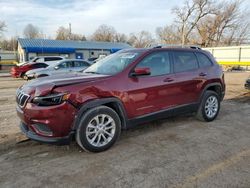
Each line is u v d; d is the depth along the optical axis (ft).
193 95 17.47
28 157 12.76
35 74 46.29
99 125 13.09
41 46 121.80
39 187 10.01
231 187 9.84
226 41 168.96
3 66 106.42
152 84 14.89
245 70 91.81
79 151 13.38
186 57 17.51
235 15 164.76
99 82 12.96
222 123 18.44
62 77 13.71
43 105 11.88
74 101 12.06
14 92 35.60
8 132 16.51
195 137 15.44
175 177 10.64
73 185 10.12
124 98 13.71
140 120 14.70
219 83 19.21
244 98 28.63
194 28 169.27
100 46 142.10
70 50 127.65
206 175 10.77
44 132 12.21
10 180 10.55
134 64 14.44
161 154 12.96
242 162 11.96
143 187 9.93
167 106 15.93
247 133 16.16
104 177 10.71
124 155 12.87
